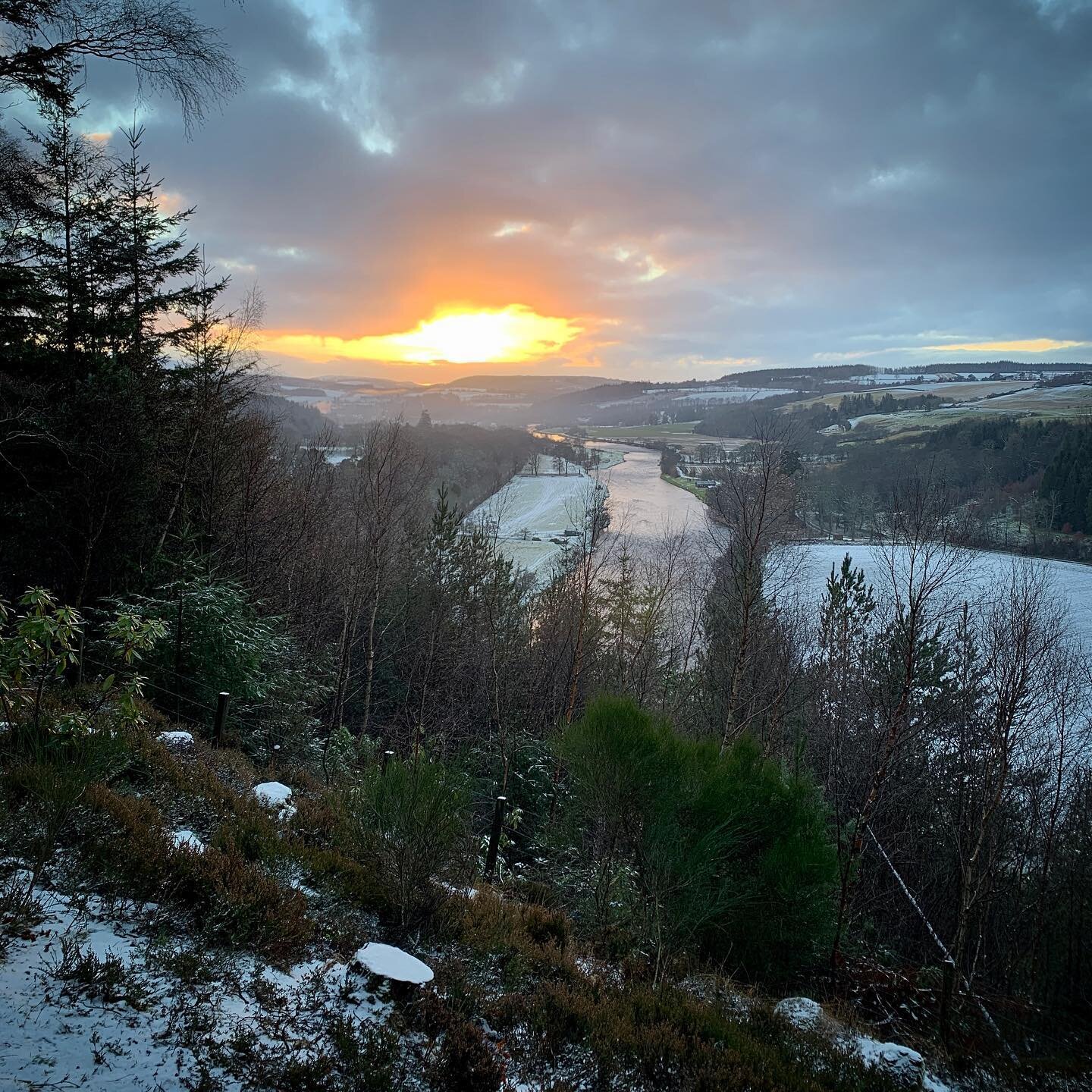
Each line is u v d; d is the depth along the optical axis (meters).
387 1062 4.56
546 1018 5.85
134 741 8.51
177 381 17.86
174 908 5.55
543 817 15.55
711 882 9.59
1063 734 18.59
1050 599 22.00
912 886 18.47
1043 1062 9.49
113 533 13.57
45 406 13.01
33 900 4.90
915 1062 7.58
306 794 10.46
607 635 24.47
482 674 23.80
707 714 22.70
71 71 7.01
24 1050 3.53
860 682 22.05
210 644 13.06
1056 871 17.39
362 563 21.78
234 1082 3.91
